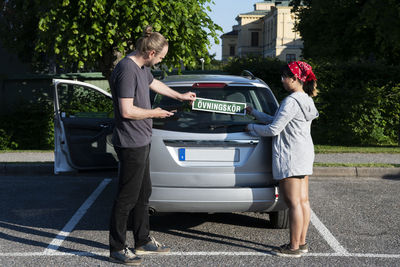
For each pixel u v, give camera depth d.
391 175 8.44
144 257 4.16
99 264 3.98
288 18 66.19
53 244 4.52
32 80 14.09
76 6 9.02
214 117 4.36
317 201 6.46
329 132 12.92
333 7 18.88
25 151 11.25
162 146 4.27
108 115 6.47
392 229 5.11
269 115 4.48
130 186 3.94
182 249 4.38
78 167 6.11
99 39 8.91
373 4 12.84
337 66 13.13
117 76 3.78
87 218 5.49
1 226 5.14
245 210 4.34
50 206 6.07
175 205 4.26
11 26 17.36
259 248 4.42
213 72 15.16
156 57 3.85
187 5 9.55
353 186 7.55
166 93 4.22
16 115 13.44
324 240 4.71
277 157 4.04
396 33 12.76
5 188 7.19
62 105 6.55
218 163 4.28
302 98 3.99
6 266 3.93
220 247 4.45
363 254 4.28
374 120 12.82
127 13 8.63
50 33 9.38
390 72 13.04
